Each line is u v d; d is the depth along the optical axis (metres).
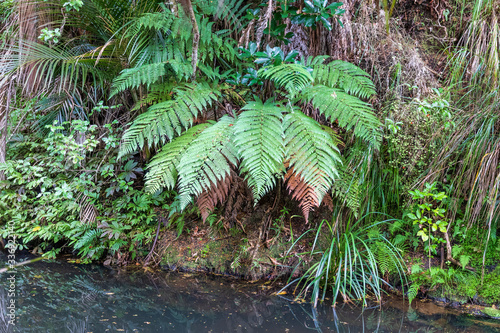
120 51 2.72
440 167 2.53
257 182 2.15
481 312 2.35
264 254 2.80
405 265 2.58
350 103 2.38
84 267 2.84
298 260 2.74
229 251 2.88
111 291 2.40
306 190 2.38
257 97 2.65
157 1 2.72
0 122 2.93
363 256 2.62
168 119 2.41
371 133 2.32
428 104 2.48
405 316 2.24
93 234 2.90
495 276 2.44
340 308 2.30
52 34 2.69
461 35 2.95
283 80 2.21
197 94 2.47
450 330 2.08
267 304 2.31
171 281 2.65
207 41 2.58
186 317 2.06
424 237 2.47
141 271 2.82
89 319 1.96
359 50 2.92
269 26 2.65
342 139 2.82
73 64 2.70
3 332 1.78
